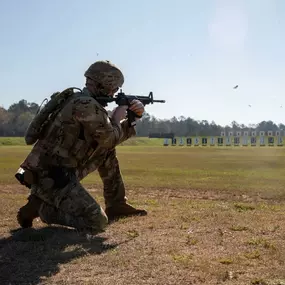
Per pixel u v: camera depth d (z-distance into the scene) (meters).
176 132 121.81
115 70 5.81
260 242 5.11
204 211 7.20
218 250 4.83
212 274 4.02
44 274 4.10
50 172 5.61
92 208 5.54
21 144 76.94
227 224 6.12
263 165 22.05
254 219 6.46
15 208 7.52
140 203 8.38
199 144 76.31
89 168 6.12
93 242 5.18
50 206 5.71
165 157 31.38
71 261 4.47
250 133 66.56
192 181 13.67
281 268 4.19
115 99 5.90
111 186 6.77
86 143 5.62
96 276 4.03
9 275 4.09
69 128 5.52
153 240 5.27
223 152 40.62
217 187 11.96
